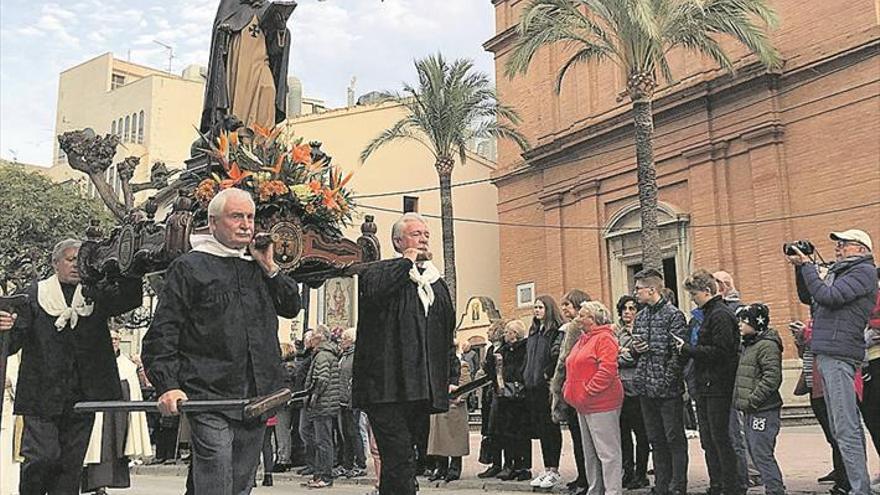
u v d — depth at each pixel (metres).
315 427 11.75
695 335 8.63
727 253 22.95
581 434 8.62
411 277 5.84
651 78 19.28
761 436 7.80
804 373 9.00
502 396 10.73
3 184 30.92
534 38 20.56
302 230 6.57
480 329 30.62
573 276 28.14
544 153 29.14
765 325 8.02
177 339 4.77
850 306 6.94
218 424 4.70
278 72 7.70
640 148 19.14
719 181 23.38
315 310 34.53
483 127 26.78
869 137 20.16
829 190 20.86
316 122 36.91
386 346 5.71
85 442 6.48
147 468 15.05
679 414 8.16
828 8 21.20
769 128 22.00
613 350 8.08
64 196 31.75
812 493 8.58
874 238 19.83
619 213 26.44
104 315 6.61
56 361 6.32
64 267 6.48
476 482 10.84
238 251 5.06
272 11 7.47
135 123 47.97
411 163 36.75
